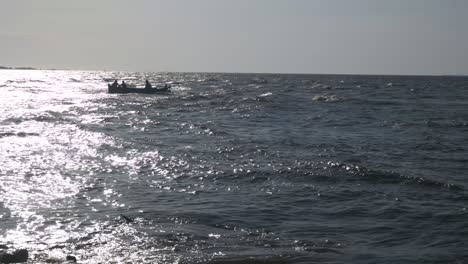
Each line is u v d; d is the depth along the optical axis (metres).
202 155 23.69
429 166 21.77
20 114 40.47
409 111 50.84
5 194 16.00
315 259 10.32
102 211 14.32
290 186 17.62
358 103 60.09
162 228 12.70
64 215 13.82
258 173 19.53
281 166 20.86
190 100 60.00
